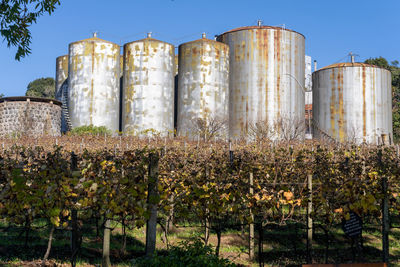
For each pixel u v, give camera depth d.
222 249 9.53
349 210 7.75
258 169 11.77
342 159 13.70
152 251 7.16
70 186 7.16
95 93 50.06
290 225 11.65
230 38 52.25
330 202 8.12
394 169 12.59
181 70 50.88
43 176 7.19
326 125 53.00
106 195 7.09
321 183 8.34
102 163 7.76
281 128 48.72
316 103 54.78
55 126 47.16
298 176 13.14
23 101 45.12
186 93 49.91
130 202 7.06
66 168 7.23
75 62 50.72
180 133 49.72
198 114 48.91
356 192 7.71
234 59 51.75
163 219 10.61
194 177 8.80
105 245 7.44
